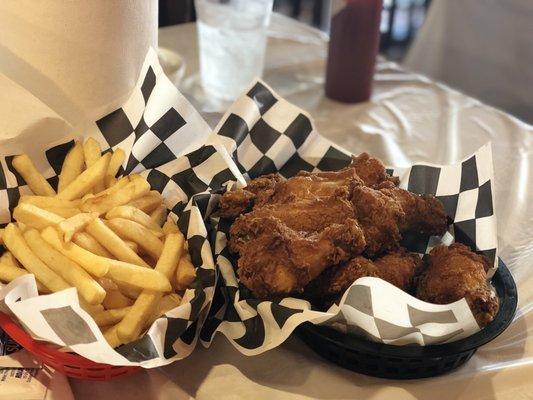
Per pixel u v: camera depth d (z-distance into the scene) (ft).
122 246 1.24
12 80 1.43
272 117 1.67
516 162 2.09
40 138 1.44
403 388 1.21
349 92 2.42
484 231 1.40
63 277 1.19
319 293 1.27
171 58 2.37
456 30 3.67
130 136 1.52
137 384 1.20
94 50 1.46
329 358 1.26
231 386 1.21
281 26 3.06
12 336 1.16
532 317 1.39
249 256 1.22
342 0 2.27
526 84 3.44
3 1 1.36
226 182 1.51
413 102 2.48
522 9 3.32
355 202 1.35
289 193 1.41
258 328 1.22
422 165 1.59
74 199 1.38
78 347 1.06
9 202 1.40
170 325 1.14
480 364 1.27
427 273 1.31
